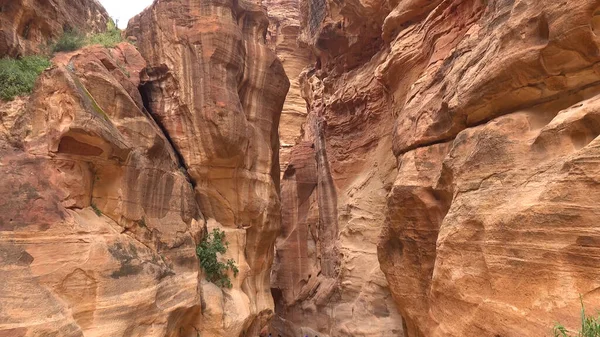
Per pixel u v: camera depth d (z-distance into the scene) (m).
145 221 10.02
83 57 10.38
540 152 6.70
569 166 5.85
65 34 11.84
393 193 11.05
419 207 10.25
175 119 13.02
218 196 13.34
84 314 7.71
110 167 9.41
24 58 9.63
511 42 7.43
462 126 9.07
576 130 6.23
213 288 11.91
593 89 6.65
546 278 5.91
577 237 5.58
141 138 10.48
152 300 8.91
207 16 13.30
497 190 7.07
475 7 11.01
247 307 12.70
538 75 7.11
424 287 10.45
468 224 7.43
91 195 9.15
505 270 6.54
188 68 13.02
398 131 12.19
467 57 9.40
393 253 11.87
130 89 11.75
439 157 9.98
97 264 8.10
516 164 6.94
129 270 8.70
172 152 12.55
